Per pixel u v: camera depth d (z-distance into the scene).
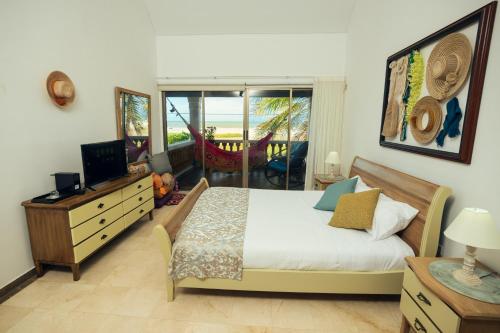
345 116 4.16
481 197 1.48
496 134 1.39
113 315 1.76
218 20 4.09
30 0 2.08
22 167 2.06
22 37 2.02
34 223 2.05
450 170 1.72
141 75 3.94
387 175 2.40
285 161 4.81
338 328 1.68
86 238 2.18
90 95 2.81
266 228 2.02
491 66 1.42
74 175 2.24
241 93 4.58
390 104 2.51
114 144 2.81
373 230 1.90
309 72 4.30
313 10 3.85
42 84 2.21
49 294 1.95
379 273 1.75
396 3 2.48
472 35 1.54
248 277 1.79
